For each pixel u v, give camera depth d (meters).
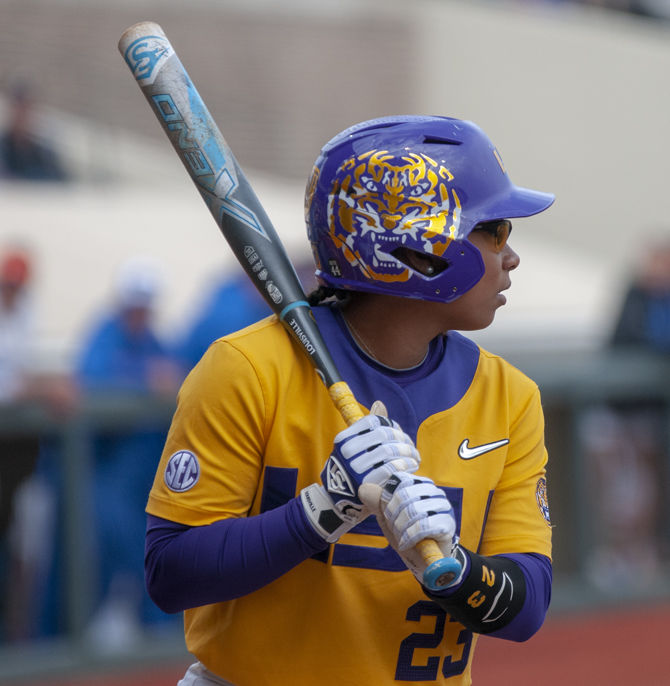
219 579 6.19
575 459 21.23
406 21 46.22
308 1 45.41
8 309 17.98
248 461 6.40
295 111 44.25
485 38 46.28
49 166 37.41
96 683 17.34
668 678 18.19
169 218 35.75
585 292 35.62
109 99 40.81
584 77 46.94
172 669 18.06
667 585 22.08
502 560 6.50
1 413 16.97
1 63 40.03
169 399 17.91
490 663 18.77
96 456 17.61
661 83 48.03
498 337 26.33
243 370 6.37
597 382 21.33
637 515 21.94
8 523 17.11
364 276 6.51
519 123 46.06
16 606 17.22
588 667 18.69
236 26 44.12
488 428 6.75
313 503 6.07
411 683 6.66
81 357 17.88
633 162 47.28
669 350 21.89
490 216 6.45
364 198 6.41
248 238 6.83
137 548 17.89
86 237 32.56
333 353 6.67
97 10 41.91
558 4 50.88
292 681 6.54
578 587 21.33
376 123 6.57
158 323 24.55
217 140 6.95
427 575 5.80
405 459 5.98
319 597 6.46
